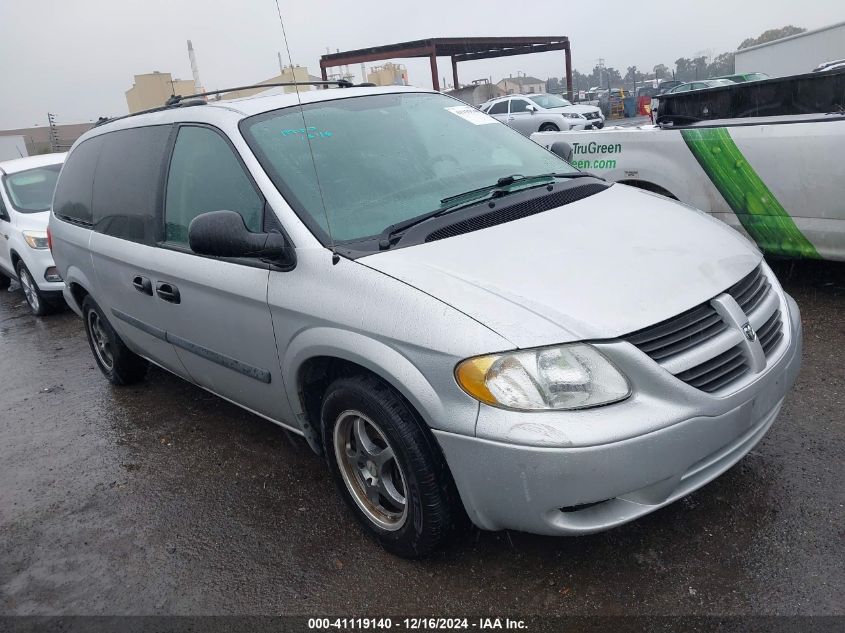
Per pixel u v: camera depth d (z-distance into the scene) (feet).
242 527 10.51
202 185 11.02
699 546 8.63
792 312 9.40
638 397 7.31
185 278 11.10
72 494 12.31
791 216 15.43
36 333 23.94
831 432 10.57
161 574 9.71
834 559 8.11
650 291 7.89
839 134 14.26
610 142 18.80
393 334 7.93
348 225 9.40
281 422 10.93
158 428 14.44
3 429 15.72
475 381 7.32
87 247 14.53
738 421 7.83
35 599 9.58
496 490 7.48
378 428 8.54
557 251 8.59
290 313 9.21
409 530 8.66
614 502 7.52
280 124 10.69
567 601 8.10
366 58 81.82
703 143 16.62
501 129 12.74
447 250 8.70
